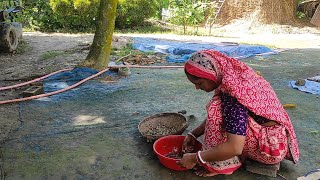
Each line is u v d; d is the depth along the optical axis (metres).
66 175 2.76
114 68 5.92
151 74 5.86
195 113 4.01
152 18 15.77
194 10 13.46
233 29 14.80
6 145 3.22
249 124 2.42
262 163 2.67
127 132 3.50
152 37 11.04
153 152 3.06
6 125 3.68
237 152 2.23
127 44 8.83
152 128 3.46
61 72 5.86
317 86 5.12
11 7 9.97
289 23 15.30
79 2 13.06
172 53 7.88
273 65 6.72
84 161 2.95
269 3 15.09
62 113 4.03
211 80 2.30
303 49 8.85
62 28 13.55
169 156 2.92
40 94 4.71
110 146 3.20
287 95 4.75
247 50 8.02
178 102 4.41
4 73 6.10
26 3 13.70
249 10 15.26
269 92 2.44
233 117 2.24
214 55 2.32
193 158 2.40
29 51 8.37
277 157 2.49
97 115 3.97
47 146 3.21
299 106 4.28
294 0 15.59
